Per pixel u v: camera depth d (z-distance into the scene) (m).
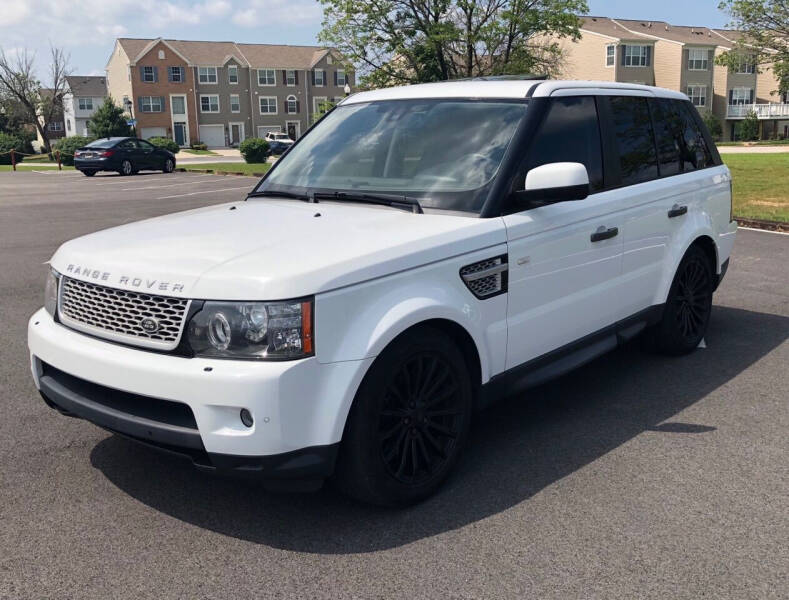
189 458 3.06
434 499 3.50
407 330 3.29
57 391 3.41
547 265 4.00
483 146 4.00
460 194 3.81
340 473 3.22
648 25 74.50
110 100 65.00
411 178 4.02
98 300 3.28
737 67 29.48
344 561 3.00
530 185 3.72
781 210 12.88
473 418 4.50
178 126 80.94
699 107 70.31
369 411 3.15
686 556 3.00
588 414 4.52
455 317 3.45
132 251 3.37
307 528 3.25
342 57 31.11
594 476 3.70
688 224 5.29
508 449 4.04
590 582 2.84
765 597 2.74
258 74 84.12
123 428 3.14
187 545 3.12
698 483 3.62
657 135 5.16
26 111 80.69
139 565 2.98
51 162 52.88
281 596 2.77
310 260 3.08
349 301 3.07
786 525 3.23
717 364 5.44
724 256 5.89
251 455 2.91
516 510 3.38
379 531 3.22
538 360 4.09
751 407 4.60
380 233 3.41
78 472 3.79
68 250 3.62
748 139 69.25
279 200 4.32
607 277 4.51
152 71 78.50
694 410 4.56
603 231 4.38
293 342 2.92
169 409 3.06
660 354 5.64
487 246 3.63
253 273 2.98
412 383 3.38
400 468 3.34
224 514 3.37
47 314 3.69
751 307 7.07
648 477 3.69
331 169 4.36
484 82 4.53
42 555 3.05
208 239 3.43
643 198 4.76
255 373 2.87
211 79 81.94
